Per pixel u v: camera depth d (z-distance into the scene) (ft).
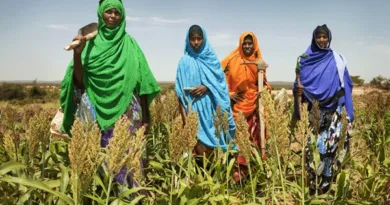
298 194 14.24
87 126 12.61
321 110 17.30
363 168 15.94
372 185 15.29
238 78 20.06
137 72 14.32
